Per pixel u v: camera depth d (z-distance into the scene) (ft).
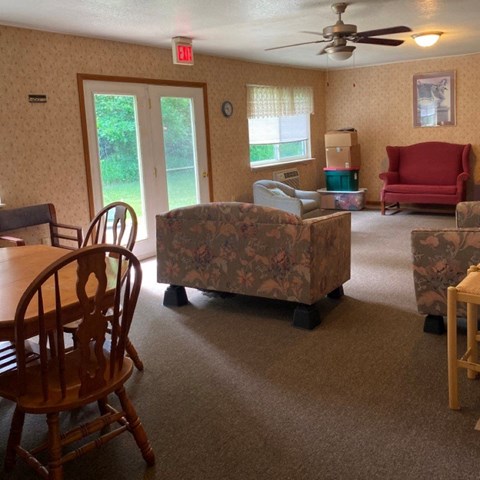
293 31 16.52
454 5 13.87
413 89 25.79
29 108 14.40
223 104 21.29
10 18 13.11
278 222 10.84
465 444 6.72
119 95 16.85
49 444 5.79
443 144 24.70
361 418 7.46
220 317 11.94
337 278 12.09
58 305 5.46
